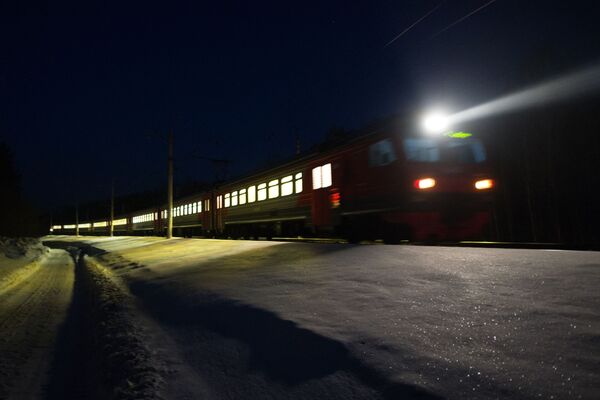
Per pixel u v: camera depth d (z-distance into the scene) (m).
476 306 3.53
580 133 13.68
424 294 4.06
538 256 5.20
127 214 53.62
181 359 3.72
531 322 3.04
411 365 2.61
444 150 10.06
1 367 4.70
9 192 43.97
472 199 10.03
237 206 20.89
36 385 4.14
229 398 2.82
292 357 3.12
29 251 24.28
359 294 4.36
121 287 9.14
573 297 3.47
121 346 4.43
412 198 9.73
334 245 8.74
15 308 8.72
